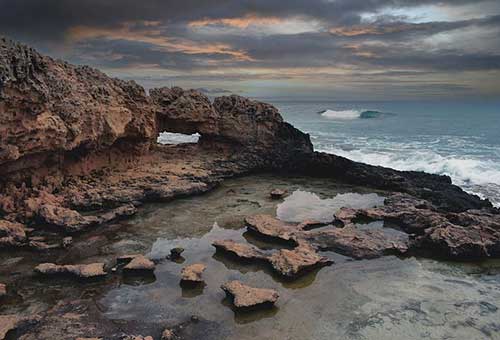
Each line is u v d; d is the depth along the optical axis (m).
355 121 81.50
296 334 11.66
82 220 18.53
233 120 33.25
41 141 19.52
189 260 16.12
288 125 34.22
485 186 30.77
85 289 13.82
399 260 16.56
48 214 18.42
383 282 14.74
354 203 23.66
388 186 26.91
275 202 23.64
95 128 23.33
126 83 27.89
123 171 26.86
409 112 101.62
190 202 23.31
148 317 12.33
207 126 32.75
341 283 14.60
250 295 13.05
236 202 23.52
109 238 17.98
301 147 33.38
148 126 29.00
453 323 12.30
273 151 32.41
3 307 12.59
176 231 18.95
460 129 64.75
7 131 17.86
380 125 72.94
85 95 23.12
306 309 12.93
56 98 20.56
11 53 17.30
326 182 28.69
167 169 27.94
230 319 12.32
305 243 17.28
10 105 17.62
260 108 34.00
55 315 12.22
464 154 42.25
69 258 16.00
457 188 27.03
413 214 20.14
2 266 15.22
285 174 31.03
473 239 16.92
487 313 12.86
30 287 13.82
